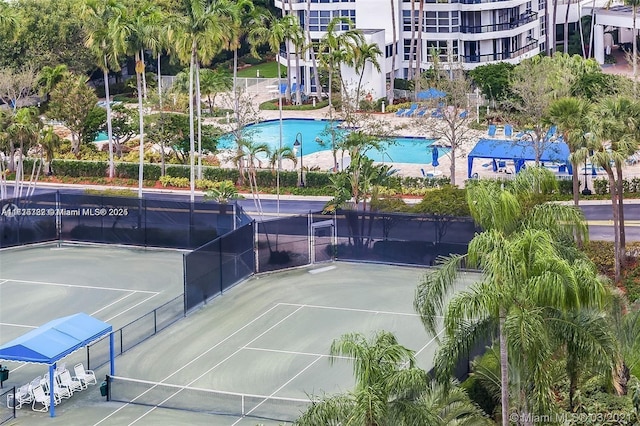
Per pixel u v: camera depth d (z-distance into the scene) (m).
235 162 95.56
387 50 126.75
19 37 125.00
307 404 53.03
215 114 110.12
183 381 58.19
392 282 71.31
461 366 52.88
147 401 55.72
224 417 53.84
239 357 60.81
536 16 130.25
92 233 81.44
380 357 40.03
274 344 62.41
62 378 56.62
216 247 69.00
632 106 68.12
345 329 64.19
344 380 57.59
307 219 74.00
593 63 105.44
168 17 96.75
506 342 42.00
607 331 44.34
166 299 70.12
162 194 97.81
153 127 101.50
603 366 43.88
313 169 100.75
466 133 105.94
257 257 73.06
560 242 47.06
